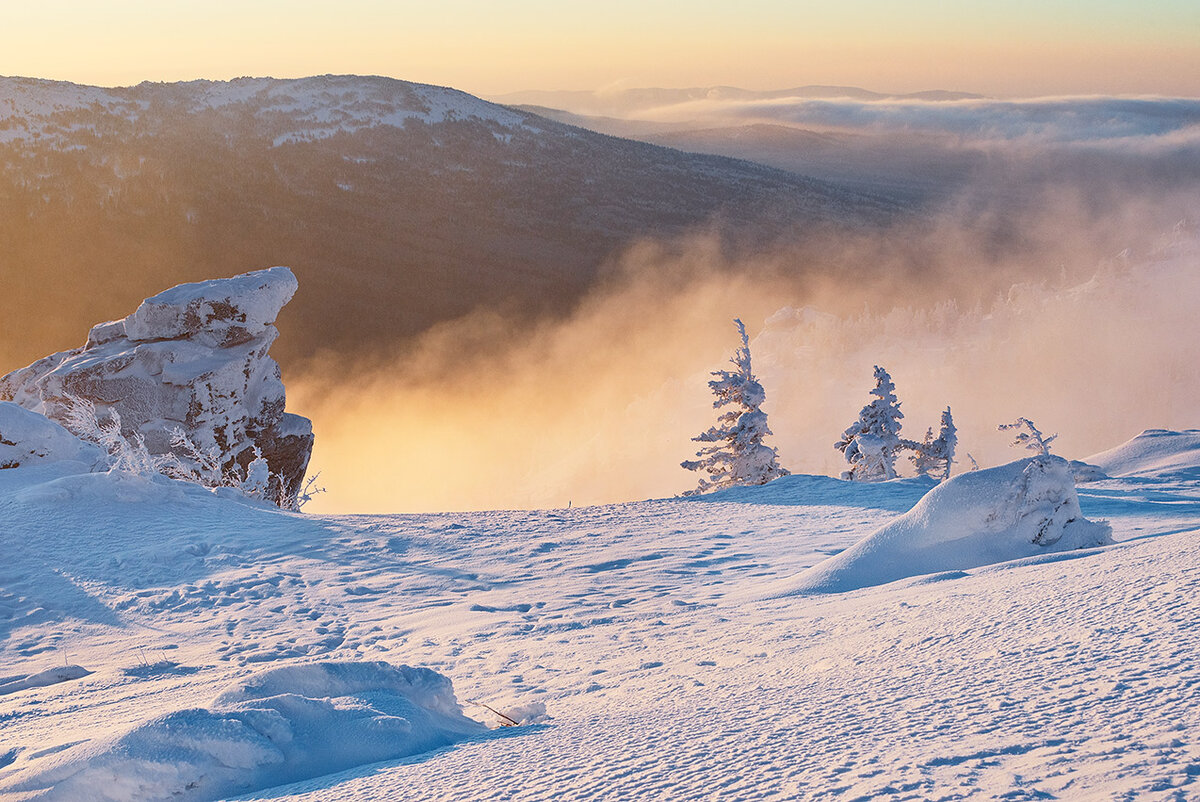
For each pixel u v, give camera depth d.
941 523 10.96
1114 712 3.03
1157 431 31.02
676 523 18.62
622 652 8.11
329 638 10.83
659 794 2.79
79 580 14.17
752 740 3.43
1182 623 4.43
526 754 3.75
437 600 12.71
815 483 23.56
